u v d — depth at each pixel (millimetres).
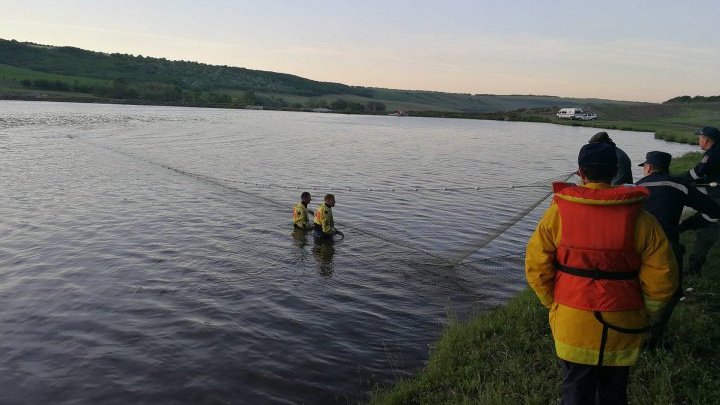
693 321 6777
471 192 23953
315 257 13641
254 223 17094
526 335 7242
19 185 22281
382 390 7297
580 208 3742
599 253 3684
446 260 13523
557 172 32375
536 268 3949
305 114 139250
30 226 15750
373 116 147125
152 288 11141
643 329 3758
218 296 10828
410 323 9766
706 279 8266
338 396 7297
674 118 121688
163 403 7094
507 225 17562
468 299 10938
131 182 24203
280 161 34406
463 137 64375
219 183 24828
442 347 7715
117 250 13672
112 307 10125
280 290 11281
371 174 29469
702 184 7918
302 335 9180
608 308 3666
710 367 5715
